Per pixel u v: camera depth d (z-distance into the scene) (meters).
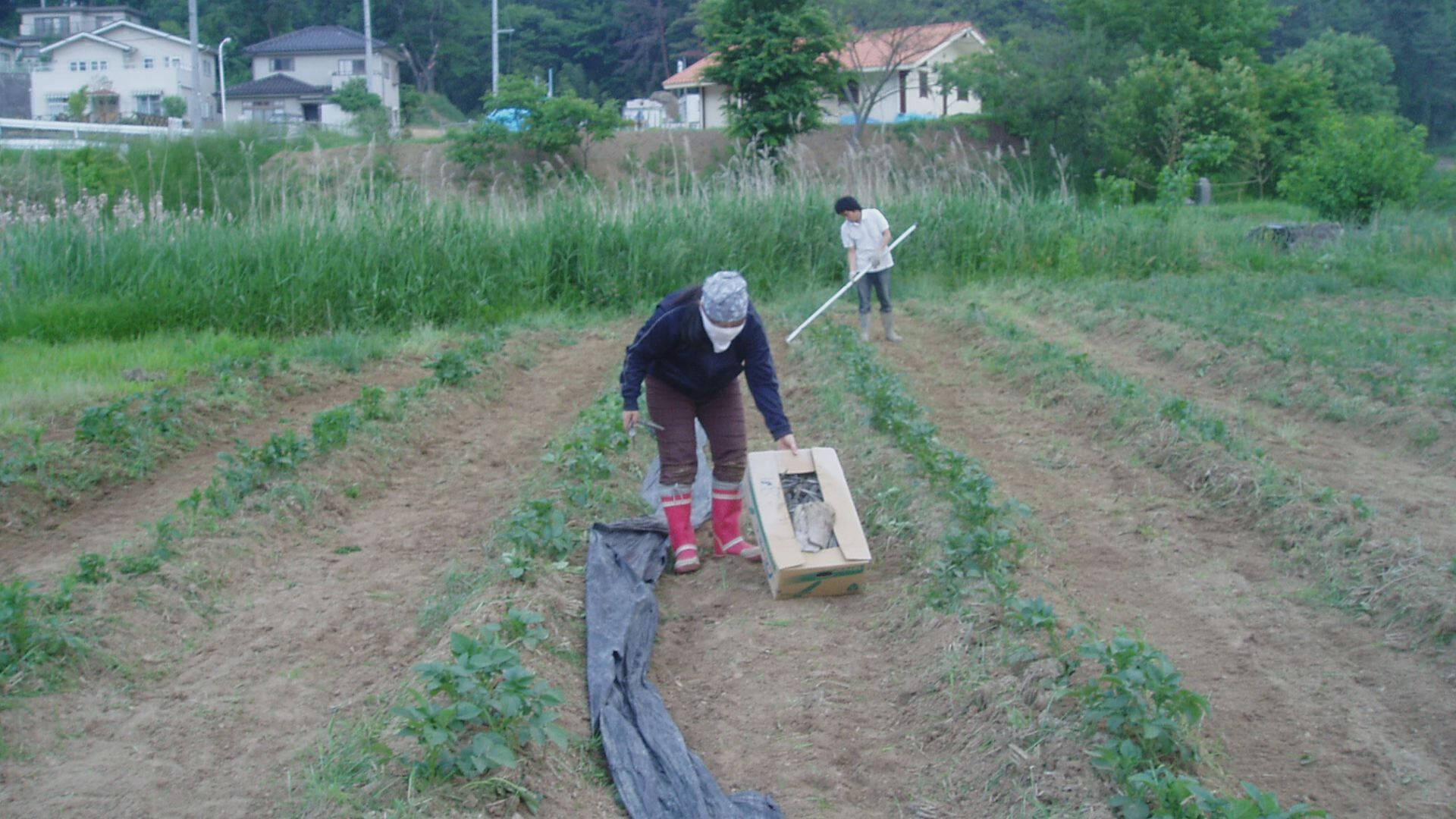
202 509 6.72
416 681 4.70
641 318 15.14
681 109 53.62
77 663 5.00
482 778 3.96
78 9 65.12
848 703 4.83
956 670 4.80
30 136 33.78
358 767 4.12
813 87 33.56
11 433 8.09
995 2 54.53
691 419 6.08
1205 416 8.41
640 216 16.25
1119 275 17.27
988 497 6.53
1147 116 34.66
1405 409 8.34
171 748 4.49
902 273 16.94
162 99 55.16
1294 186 24.47
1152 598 5.79
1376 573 5.64
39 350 11.51
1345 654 5.09
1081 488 7.49
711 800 4.08
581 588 5.65
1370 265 15.91
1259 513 6.66
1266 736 4.47
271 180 16.44
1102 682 4.42
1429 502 6.64
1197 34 39.66
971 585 5.45
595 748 4.42
